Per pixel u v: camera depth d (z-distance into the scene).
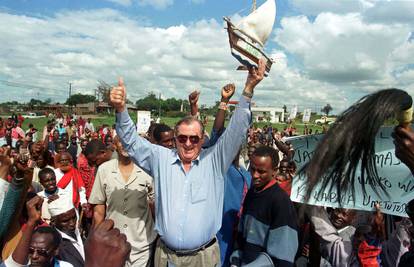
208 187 3.19
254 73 3.14
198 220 3.11
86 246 0.97
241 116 3.14
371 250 3.14
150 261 3.98
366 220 3.98
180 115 77.88
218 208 3.25
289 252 2.95
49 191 4.95
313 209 3.54
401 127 1.20
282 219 3.02
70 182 5.54
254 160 3.22
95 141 6.07
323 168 1.20
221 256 3.64
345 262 3.33
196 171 3.22
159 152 3.34
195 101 4.37
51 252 2.88
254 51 3.12
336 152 1.17
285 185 4.78
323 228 3.49
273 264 2.95
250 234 3.20
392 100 1.13
